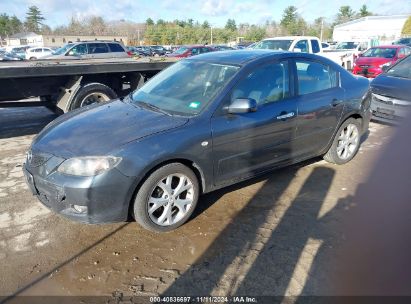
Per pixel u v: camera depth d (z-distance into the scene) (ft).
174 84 13.48
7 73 18.95
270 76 13.12
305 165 16.26
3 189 14.25
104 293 8.79
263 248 10.37
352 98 15.61
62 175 10.03
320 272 9.30
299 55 14.17
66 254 10.21
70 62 24.59
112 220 10.32
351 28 196.34
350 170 15.64
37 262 9.87
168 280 9.19
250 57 13.28
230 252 10.23
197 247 10.48
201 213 12.27
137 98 13.69
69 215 10.27
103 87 22.85
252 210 12.44
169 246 10.54
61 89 22.47
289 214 12.14
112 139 10.39
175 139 10.70
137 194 10.42
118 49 59.11
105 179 9.86
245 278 9.21
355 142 16.46
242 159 12.37
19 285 9.04
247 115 12.21
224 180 12.19
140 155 10.14
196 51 77.15
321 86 14.76
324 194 13.51
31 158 11.04
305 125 13.97
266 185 14.28
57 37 223.71
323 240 10.66
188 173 11.19
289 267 9.55
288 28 264.52
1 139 20.99
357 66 49.08
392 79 22.03
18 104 22.49
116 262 9.87
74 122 11.87
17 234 11.16
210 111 11.55
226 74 12.56
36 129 23.17
